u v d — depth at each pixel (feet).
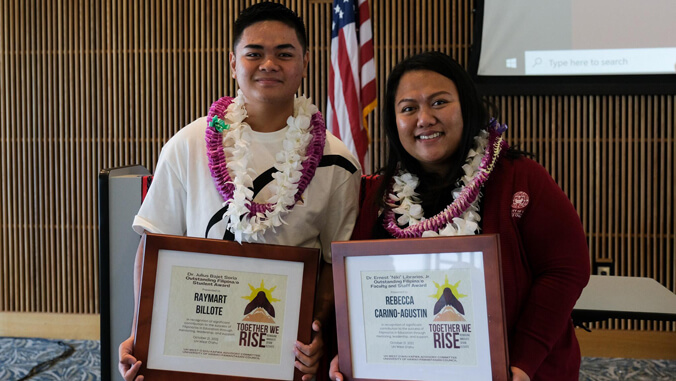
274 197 6.12
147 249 5.74
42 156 15.43
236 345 5.74
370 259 5.39
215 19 14.98
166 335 5.72
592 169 14.25
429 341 5.21
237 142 6.21
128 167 7.98
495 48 13.88
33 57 15.24
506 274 5.39
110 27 15.10
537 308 5.27
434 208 5.96
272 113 6.35
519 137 14.39
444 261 5.17
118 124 15.20
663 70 13.50
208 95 15.02
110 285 7.30
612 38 13.60
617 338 14.28
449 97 5.64
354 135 12.79
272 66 5.98
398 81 5.88
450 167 5.94
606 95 14.05
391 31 14.69
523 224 5.47
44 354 14.19
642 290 8.78
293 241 6.31
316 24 14.65
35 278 15.60
